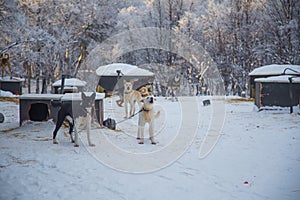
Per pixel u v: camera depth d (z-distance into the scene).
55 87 17.36
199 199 3.88
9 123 9.38
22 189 3.99
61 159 5.38
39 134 7.44
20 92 21.94
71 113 6.42
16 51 23.11
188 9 29.73
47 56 26.48
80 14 30.89
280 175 4.79
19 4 24.98
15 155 5.52
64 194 3.88
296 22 28.08
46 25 28.73
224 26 32.97
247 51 32.31
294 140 7.34
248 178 4.68
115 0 33.97
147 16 29.03
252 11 33.38
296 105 13.05
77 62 29.69
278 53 30.38
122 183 4.38
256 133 8.38
